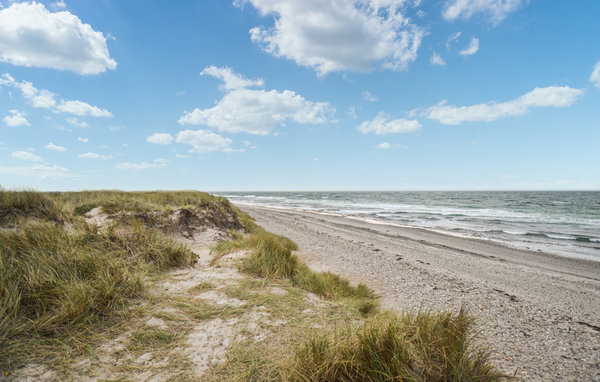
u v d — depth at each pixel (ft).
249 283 16.75
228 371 8.81
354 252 38.65
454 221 82.89
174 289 14.99
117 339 10.11
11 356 8.32
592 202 173.99
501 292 23.49
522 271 31.30
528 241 51.62
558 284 26.81
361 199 243.81
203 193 58.59
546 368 11.77
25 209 20.65
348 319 13.17
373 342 9.07
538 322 17.20
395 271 29.35
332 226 67.26
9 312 10.00
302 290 17.57
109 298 12.30
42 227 17.19
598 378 11.10
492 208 135.85
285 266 21.80
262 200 231.30
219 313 12.66
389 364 8.34
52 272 12.84
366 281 25.52
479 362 9.09
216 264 20.30
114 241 18.69
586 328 16.48
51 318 10.02
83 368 8.39
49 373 7.97
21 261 13.14
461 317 11.09
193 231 32.42
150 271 16.89
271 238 31.19
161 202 38.37
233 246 28.12
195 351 9.80
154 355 9.42
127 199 34.86
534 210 122.93
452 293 22.79
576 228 68.85
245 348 10.05
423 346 8.87
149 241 19.98
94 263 14.64
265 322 12.10
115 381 7.99
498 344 13.99
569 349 13.65
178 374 8.54
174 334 10.76
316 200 228.63
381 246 43.73
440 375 8.05
